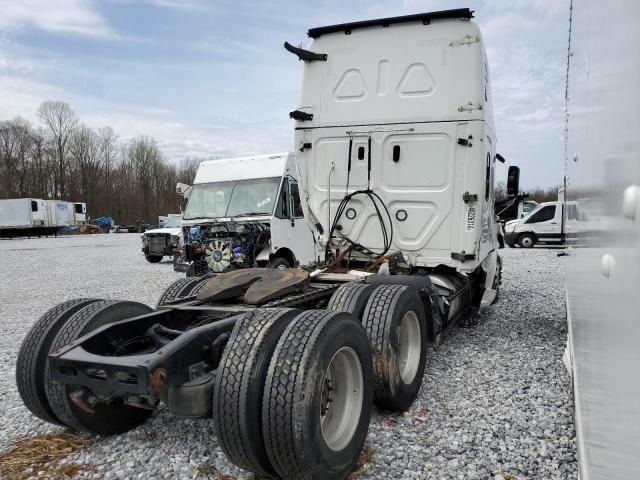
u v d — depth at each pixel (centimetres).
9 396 442
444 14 518
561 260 1606
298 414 254
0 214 3741
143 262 1819
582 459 190
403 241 567
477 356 534
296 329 275
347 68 571
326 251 602
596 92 178
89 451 335
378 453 325
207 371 296
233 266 970
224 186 1076
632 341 113
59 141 7181
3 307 923
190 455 327
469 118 524
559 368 490
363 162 574
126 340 337
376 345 364
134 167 7744
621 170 125
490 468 305
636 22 111
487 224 605
